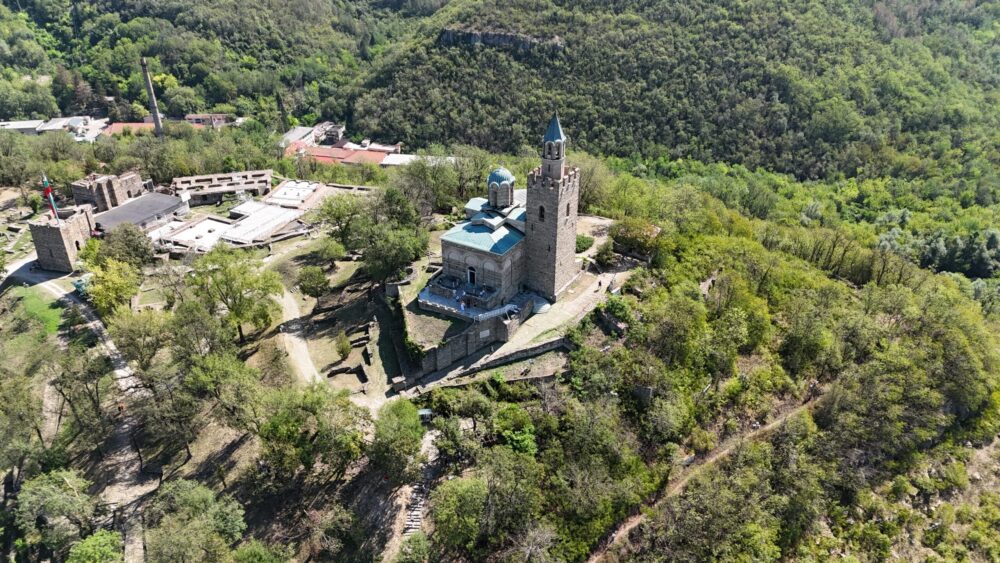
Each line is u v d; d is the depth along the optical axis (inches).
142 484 2901.1
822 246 5398.6
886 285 4763.8
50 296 4291.3
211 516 2432.3
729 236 4896.7
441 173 5413.4
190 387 2999.5
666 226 4448.8
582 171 5502.0
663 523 2842.0
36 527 2763.3
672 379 3294.8
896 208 6865.2
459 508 2486.5
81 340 3794.3
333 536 2578.7
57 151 6565.0
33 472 2883.9
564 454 2898.6
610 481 2773.1
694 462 3235.7
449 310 3595.0
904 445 3639.3
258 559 2378.2
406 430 2674.7
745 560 2741.1
